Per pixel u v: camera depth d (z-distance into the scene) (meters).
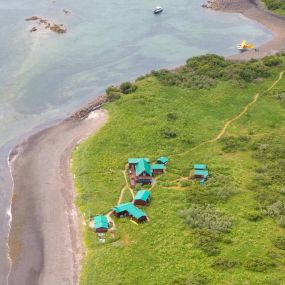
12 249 75.75
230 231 73.44
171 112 109.38
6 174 93.25
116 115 108.44
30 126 109.38
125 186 86.44
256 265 66.19
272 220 76.31
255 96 118.44
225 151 97.12
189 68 130.62
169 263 67.81
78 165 93.31
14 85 124.75
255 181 86.62
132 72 134.38
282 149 96.31
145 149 96.94
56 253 74.00
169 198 82.38
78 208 82.50
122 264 68.56
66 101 120.00
